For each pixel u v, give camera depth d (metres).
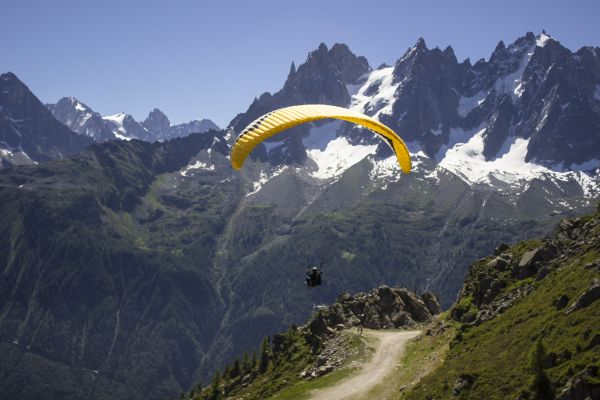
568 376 62.56
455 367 83.81
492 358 78.81
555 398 60.72
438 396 77.62
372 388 95.81
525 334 78.56
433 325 115.81
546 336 73.56
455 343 96.25
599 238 96.06
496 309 99.44
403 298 142.12
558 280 91.44
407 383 92.31
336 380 103.88
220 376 147.00
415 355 106.44
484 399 69.19
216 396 135.62
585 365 61.94
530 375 67.38
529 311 87.25
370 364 107.44
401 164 56.09
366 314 136.25
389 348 114.50
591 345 65.12
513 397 66.31
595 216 107.12
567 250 102.25
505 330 86.25
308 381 109.81
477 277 115.06
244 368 143.88
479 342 88.75
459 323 109.50
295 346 133.75
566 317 74.50
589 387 58.25
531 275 105.62
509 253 117.19
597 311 70.75
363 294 144.75
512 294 100.56
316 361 118.06
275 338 140.62
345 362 111.94
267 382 123.50
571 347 66.69
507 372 71.75
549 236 112.56
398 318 134.88
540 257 106.25
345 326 132.62
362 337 121.19
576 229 108.12
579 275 85.62
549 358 67.00
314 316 142.75
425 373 92.06
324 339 128.38
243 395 123.44
